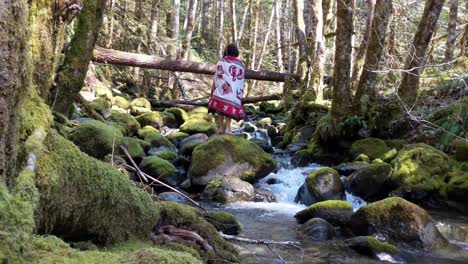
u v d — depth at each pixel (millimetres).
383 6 7066
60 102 4320
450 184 5375
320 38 9797
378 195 5562
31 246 1310
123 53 11250
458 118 6281
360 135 7242
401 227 3988
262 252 3555
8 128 1569
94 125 4324
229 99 6898
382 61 8188
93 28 4473
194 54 21797
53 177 2004
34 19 3143
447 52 10562
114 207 2412
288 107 11547
